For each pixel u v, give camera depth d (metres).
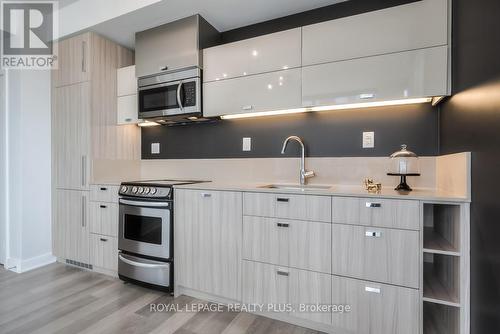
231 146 2.58
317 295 1.62
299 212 1.67
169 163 2.91
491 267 1.06
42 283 2.32
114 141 2.79
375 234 1.48
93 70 2.59
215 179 2.64
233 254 1.88
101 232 2.51
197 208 2.02
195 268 2.02
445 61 1.57
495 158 1.02
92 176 2.59
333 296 1.58
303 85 1.93
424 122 1.91
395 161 1.88
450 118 1.60
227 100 2.20
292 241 1.69
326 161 2.18
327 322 1.60
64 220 2.74
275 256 1.74
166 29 2.41
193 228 2.03
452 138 1.56
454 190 1.47
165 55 2.41
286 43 1.99
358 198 1.52
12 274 2.51
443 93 1.57
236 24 2.45
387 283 1.46
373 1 2.05
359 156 2.09
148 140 3.04
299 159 2.29
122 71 2.79
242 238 1.85
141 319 1.77
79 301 2.01
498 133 0.99
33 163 2.70
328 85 1.85
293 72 1.96
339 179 2.14
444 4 1.57
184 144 2.83
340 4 2.14
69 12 2.56
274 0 2.10
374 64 1.72
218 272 1.93
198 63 2.27
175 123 2.81
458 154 1.41
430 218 1.90
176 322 1.74
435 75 1.58
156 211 2.14
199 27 2.28
